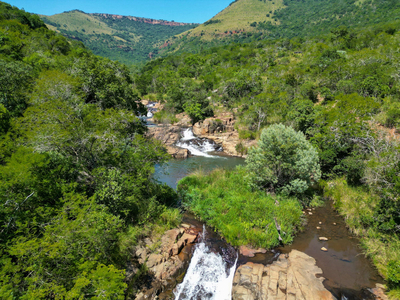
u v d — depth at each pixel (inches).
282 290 391.9
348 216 611.8
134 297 376.2
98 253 351.6
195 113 1636.3
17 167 366.3
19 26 2055.9
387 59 1592.0
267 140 712.4
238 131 1481.3
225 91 2098.9
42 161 411.2
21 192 359.6
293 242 529.3
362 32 3250.5
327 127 932.0
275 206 627.5
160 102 2401.6
